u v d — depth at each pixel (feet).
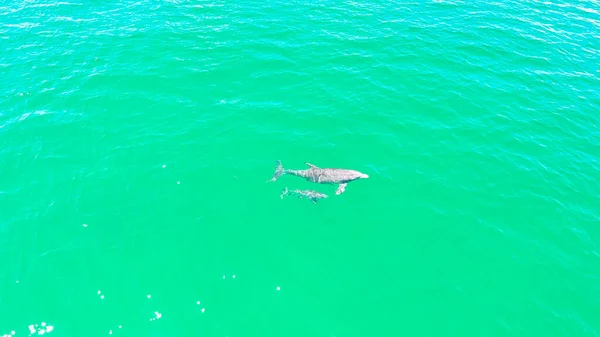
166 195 78.48
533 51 118.01
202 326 61.46
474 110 98.78
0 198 77.36
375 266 69.41
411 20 129.70
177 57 111.34
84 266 67.87
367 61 112.27
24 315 62.03
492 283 67.51
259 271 68.18
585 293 66.33
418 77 107.65
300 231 73.92
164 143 88.17
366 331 61.62
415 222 75.82
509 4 140.97
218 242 71.77
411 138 91.40
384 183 82.17
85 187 79.41
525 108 99.76
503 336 61.21
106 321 61.67
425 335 61.36
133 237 71.87
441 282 67.46
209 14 129.18
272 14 129.90
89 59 109.81
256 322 62.13
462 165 86.07
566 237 73.97
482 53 116.67
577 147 90.68
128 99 98.53
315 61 111.55
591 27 129.70
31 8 129.18
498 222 76.07
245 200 78.33
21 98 97.86
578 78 108.99
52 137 88.94
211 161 84.79
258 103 98.48
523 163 86.79
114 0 134.21
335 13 131.64
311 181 81.25
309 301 64.75
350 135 91.45
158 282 66.23
